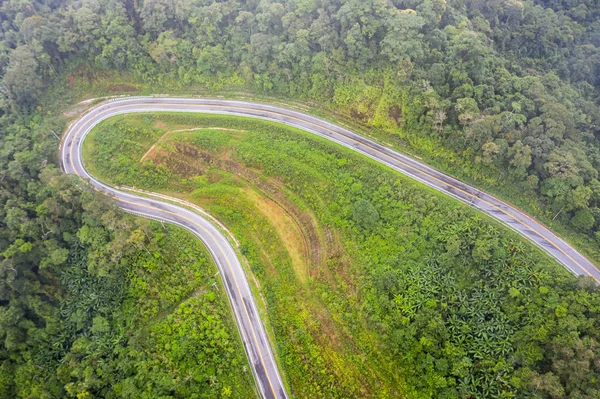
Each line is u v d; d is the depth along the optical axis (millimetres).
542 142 62375
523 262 56812
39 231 68375
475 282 57531
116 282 67062
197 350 59531
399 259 61562
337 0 78500
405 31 70625
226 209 75062
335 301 62062
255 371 58938
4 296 62875
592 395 43625
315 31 78062
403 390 53312
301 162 75312
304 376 57656
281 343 60406
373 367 56062
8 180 71875
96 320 63656
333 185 71438
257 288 66250
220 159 80188
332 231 67750
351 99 78125
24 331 62156
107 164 80875
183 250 69938
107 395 56219
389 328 56500
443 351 52688
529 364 49594
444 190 67750
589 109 74375
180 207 76562
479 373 51375
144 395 55312
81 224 71688
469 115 64312
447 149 70000
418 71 71250
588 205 60594
